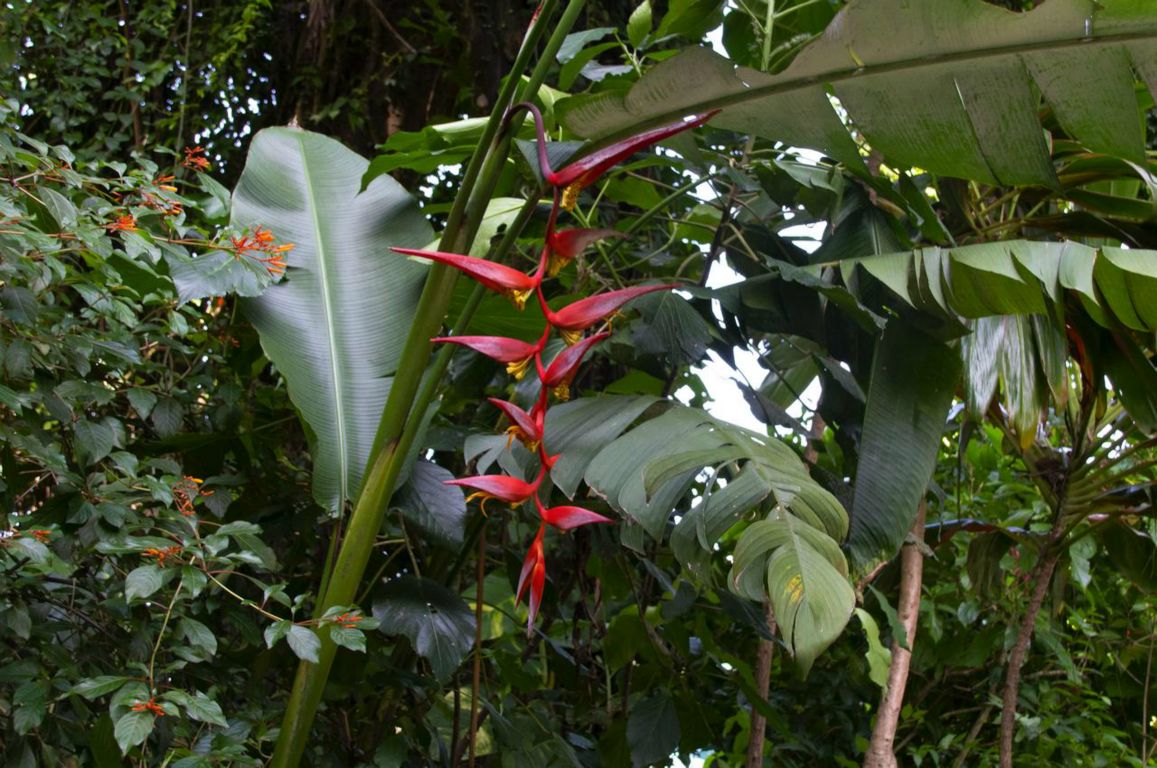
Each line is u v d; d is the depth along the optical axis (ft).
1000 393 7.72
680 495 5.33
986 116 5.67
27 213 5.86
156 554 5.17
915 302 6.55
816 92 5.72
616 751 8.13
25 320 5.04
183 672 6.15
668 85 5.59
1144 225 7.62
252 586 7.21
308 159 7.86
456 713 7.39
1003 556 10.12
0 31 11.42
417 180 11.41
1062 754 10.66
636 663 9.39
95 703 5.89
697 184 7.73
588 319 4.89
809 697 10.56
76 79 11.71
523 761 7.27
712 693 10.05
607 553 7.73
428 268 7.25
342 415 6.59
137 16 12.56
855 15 5.28
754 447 5.65
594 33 7.89
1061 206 8.62
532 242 8.84
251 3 11.82
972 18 5.25
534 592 4.99
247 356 7.85
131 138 12.17
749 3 8.37
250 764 5.16
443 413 8.60
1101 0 5.08
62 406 5.39
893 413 6.77
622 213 10.21
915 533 8.45
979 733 11.45
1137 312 6.30
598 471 5.70
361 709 7.55
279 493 7.59
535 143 6.08
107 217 6.02
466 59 11.87
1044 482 9.25
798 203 7.86
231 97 12.28
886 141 5.90
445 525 6.57
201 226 8.28
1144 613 11.26
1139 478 10.84
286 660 7.32
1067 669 10.27
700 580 5.25
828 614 4.54
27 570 5.17
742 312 7.16
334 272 7.16
